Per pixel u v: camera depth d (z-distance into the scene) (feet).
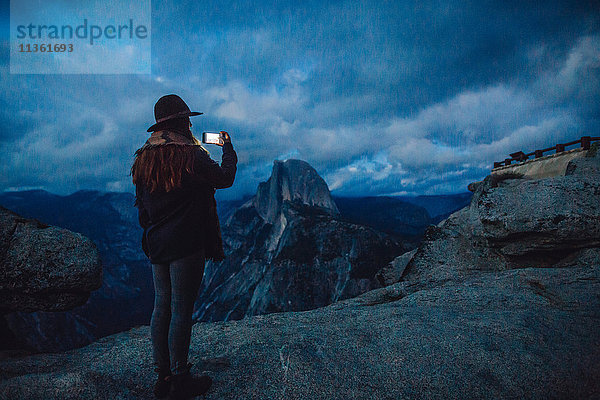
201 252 6.90
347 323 10.76
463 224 26.40
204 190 7.02
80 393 6.75
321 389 6.95
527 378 7.27
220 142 7.79
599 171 20.88
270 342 9.12
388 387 7.06
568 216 18.35
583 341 8.59
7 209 14.14
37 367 9.62
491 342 8.62
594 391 6.86
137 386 7.36
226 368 7.88
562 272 14.80
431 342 8.69
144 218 7.11
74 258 13.32
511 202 20.90
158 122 7.03
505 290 13.67
